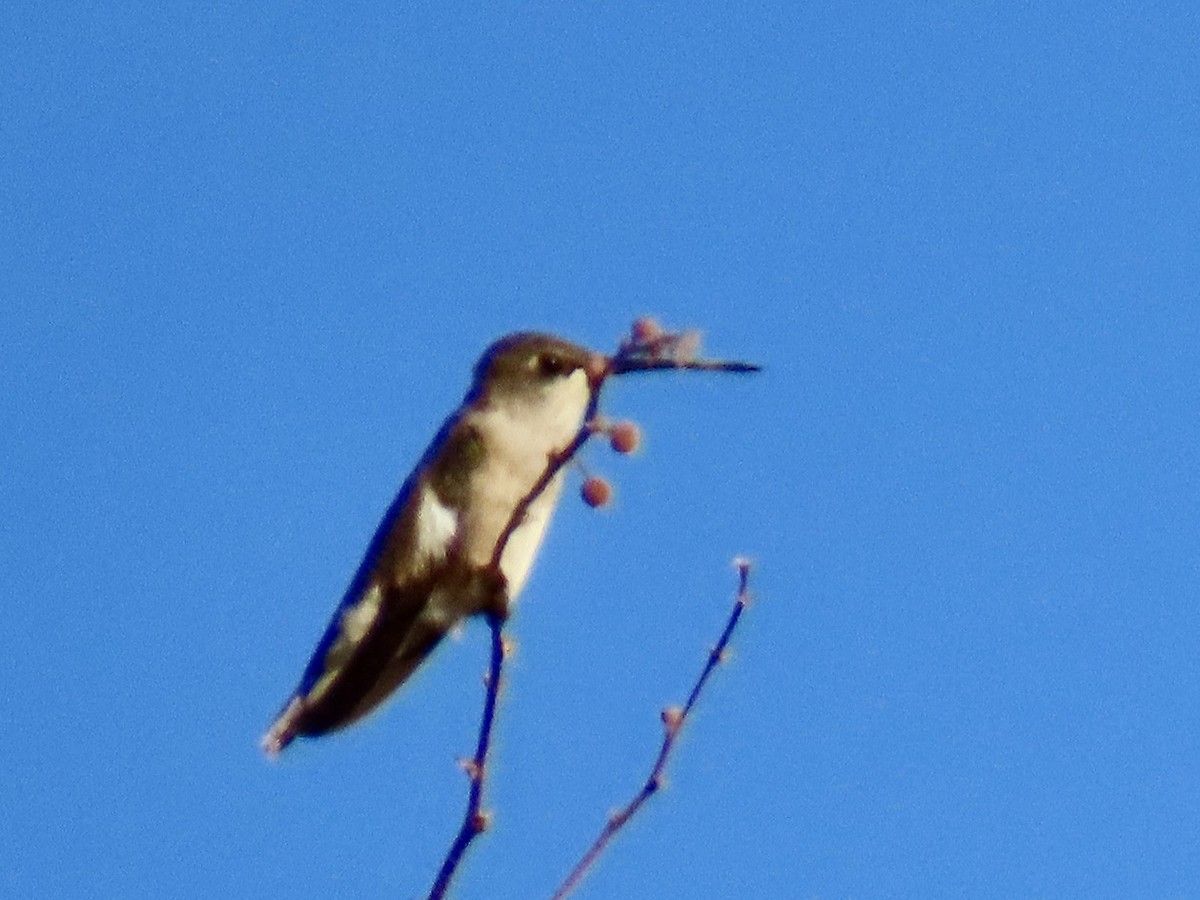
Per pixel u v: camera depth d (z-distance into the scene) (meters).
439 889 5.67
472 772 5.82
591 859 5.79
